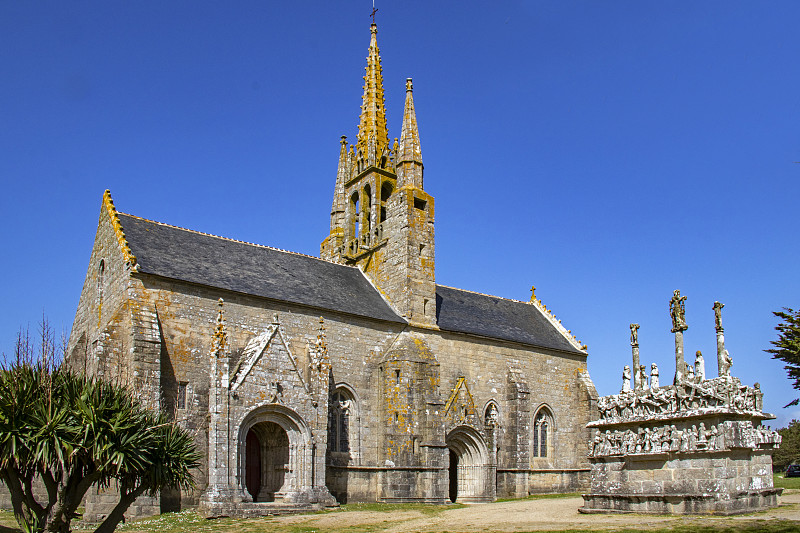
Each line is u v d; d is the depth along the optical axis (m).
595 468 31.56
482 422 45.19
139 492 22.47
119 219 38.50
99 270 39.03
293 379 36.16
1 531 24.42
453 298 53.91
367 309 44.12
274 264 43.72
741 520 24.77
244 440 34.00
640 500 28.73
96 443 20.52
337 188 56.84
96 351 32.59
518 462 47.34
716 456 27.25
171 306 35.41
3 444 19.88
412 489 40.62
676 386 29.08
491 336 49.22
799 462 78.88
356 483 40.25
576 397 54.72
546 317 60.59
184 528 28.38
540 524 27.64
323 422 36.75
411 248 46.88
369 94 54.78
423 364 42.97
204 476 34.47
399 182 49.31
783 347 36.59
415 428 41.56
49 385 20.73
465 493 44.41
